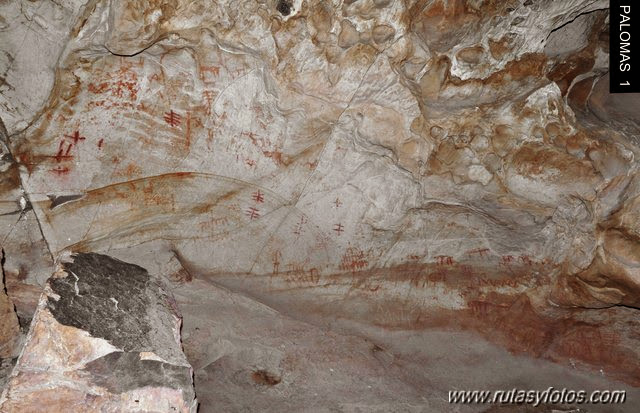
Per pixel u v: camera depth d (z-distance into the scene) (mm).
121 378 2652
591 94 4168
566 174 3854
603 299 3979
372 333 4215
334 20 3377
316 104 3727
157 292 3340
